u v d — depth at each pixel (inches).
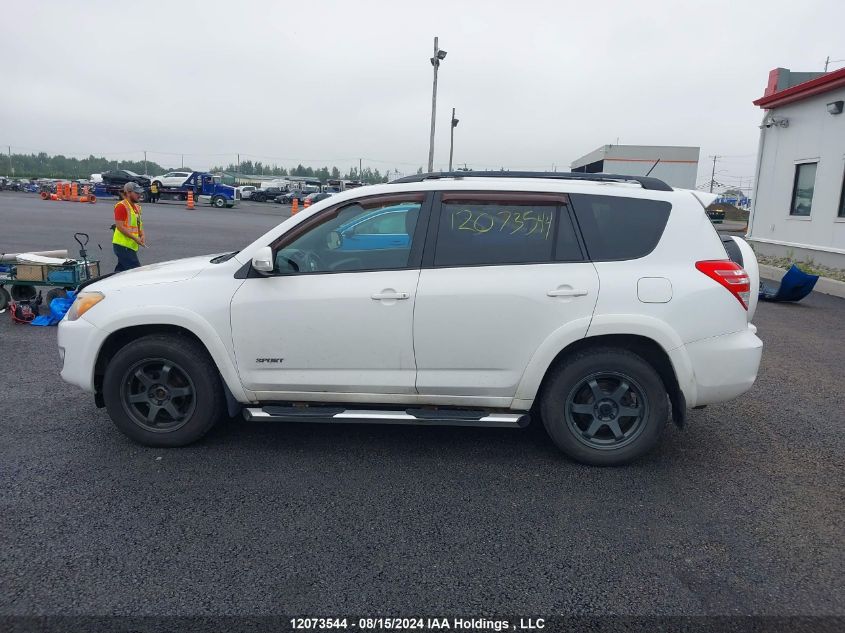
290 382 172.7
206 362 175.6
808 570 127.5
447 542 135.4
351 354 169.8
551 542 136.1
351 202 174.4
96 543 132.2
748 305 172.1
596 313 163.9
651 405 167.9
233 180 2588.6
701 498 157.3
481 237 169.9
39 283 332.5
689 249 167.5
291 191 2162.9
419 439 191.0
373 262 171.5
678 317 163.9
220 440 187.8
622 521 145.4
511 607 114.8
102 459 173.0
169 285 175.2
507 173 180.9
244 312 170.2
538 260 167.9
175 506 148.2
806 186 631.2
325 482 162.1
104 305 175.2
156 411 178.7
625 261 166.7
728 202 2603.3
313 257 174.9
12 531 136.0
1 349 282.2
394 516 145.7
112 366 174.6
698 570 126.9
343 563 127.0
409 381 169.9
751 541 138.0
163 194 1681.8
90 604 113.1
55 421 199.3
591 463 172.4
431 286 166.4
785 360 295.7
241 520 142.5
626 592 119.6
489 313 165.0
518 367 167.6
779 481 167.8
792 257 641.0
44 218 973.2
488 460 177.2
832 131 585.0
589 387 170.1
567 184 171.8
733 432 203.0
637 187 172.6
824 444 194.4
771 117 679.1
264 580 121.0
